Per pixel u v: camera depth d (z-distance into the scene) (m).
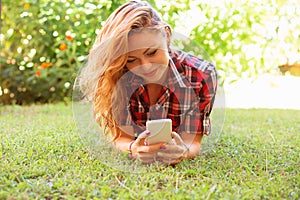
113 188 1.42
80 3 4.00
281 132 2.55
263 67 4.42
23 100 4.13
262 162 1.77
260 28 4.31
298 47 4.43
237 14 4.19
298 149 2.03
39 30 4.12
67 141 2.07
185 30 4.05
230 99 4.40
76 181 1.47
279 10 4.34
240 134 2.46
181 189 1.39
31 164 1.66
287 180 1.52
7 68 4.12
